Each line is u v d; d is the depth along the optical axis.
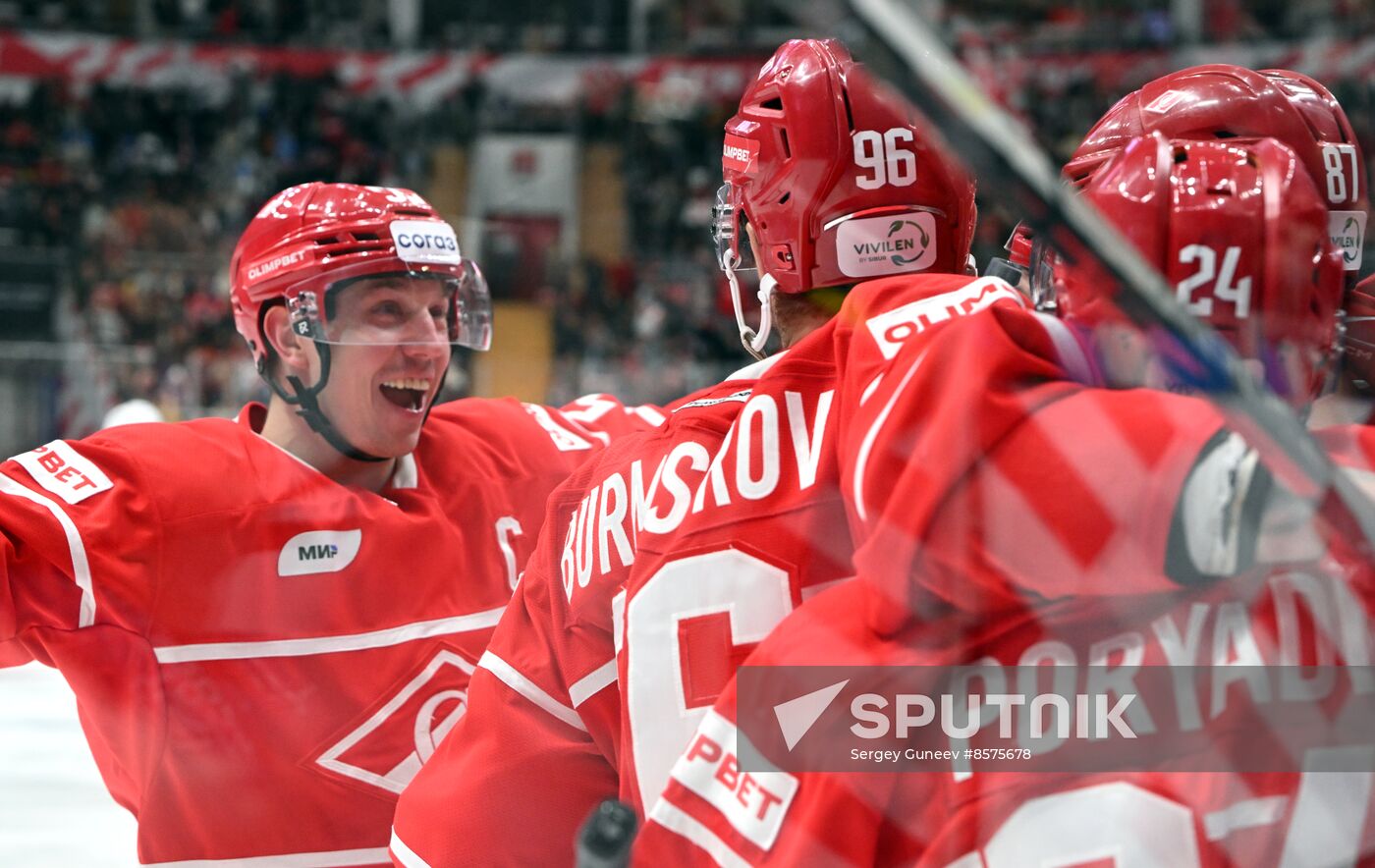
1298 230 0.76
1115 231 0.78
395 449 1.56
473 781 1.10
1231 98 1.02
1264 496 0.72
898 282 0.90
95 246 8.73
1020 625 0.78
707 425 0.98
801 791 0.81
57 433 5.81
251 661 1.51
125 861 1.83
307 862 1.55
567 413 1.79
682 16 10.45
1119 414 0.74
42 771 2.22
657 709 0.94
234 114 10.48
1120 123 1.08
